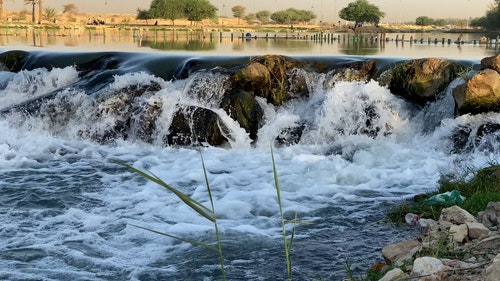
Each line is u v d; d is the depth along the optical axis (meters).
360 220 9.76
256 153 15.12
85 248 8.38
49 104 17.48
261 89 17.36
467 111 14.86
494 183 10.14
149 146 16.09
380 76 17.22
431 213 9.45
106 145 16.28
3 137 15.93
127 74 17.92
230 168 13.54
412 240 7.66
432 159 13.71
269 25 142.38
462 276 5.49
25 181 12.12
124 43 45.66
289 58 18.12
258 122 16.41
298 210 10.25
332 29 115.75
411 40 57.06
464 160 13.71
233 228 9.25
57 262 7.87
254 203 10.62
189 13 117.50
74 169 13.29
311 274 7.49
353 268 7.60
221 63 19.69
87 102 17.30
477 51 38.84
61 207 10.37
